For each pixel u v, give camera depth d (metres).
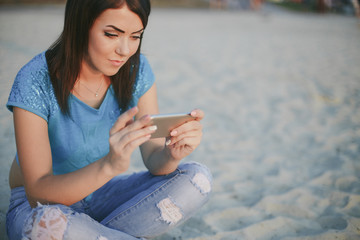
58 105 1.28
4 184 2.15
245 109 4.34
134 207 1.38
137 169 2.67
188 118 1.23
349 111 4.29
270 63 7.44
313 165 2.85
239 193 2.40
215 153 3.09
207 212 2.13
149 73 1.54
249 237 1.88
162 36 11.17
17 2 22.70
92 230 1.18
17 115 1.21
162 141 1.51
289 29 15.38
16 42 6.89
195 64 6.98
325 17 25.41
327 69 6.91
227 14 25.03
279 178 2.62
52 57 1.27
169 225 1.40
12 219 1.32
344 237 1.87
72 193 1.17
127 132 1.09
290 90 5.23
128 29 1.15
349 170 2.73
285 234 1.92
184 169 1.44
